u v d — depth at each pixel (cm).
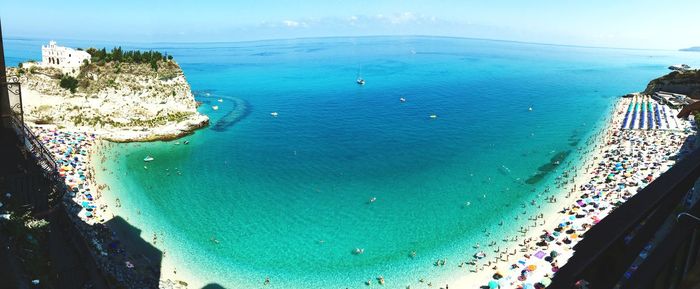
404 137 10419
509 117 12681
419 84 19275
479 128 11319
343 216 6278
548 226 5769
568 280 324
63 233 2016
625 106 13512
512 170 8094
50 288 1662
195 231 5697
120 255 4831
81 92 9500
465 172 8044
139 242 5294
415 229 5916
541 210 6288
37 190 1905
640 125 10556
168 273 4778
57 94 9331
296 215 6272
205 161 8356
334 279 4844
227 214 6219
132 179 7212
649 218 373
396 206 6612
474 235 5706
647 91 14988
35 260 1653
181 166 8006
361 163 8531
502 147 9588
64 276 1855
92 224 5372
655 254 391
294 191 7119
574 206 6209
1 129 1973
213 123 11112
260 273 4916
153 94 10081
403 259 5209
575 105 14512
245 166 8188
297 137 10250
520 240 5494
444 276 4847
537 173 7906
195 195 6800
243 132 10481
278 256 5247
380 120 12156
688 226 418
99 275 2380
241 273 4897
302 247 5450
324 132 10781
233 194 6919
